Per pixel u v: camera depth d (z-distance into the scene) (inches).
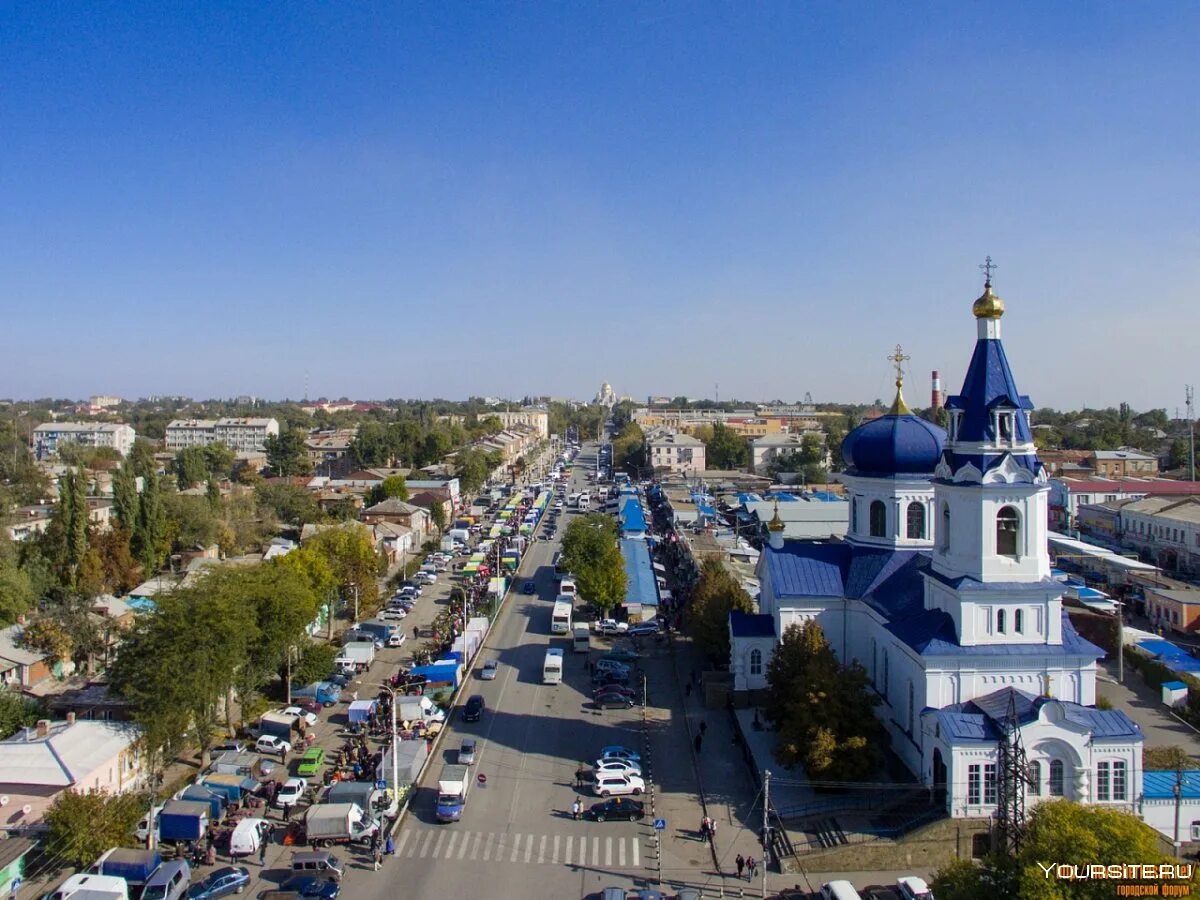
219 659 3029.0
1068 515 7682.1
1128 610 5196.9
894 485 3388.3
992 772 2458.2
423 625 5007.4
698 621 3998.5
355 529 5561.0
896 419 3472.0
